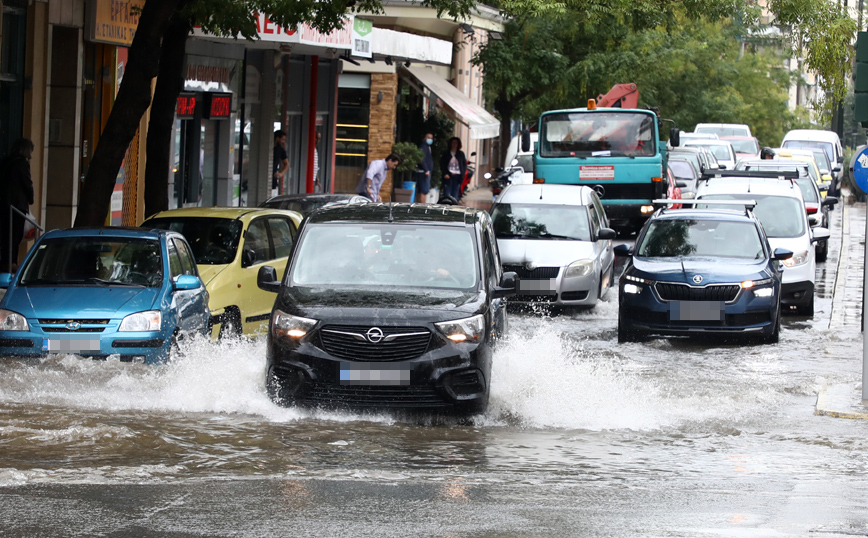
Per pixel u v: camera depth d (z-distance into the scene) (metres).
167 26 35.81
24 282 27.75
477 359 22.81
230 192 66.62
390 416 23.16
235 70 66.31
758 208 47.69
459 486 17.75
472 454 20.44
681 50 107.38
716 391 27.86
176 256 29.45
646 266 37.09
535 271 43.62
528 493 17.42
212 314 31.17
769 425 24.39
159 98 39.91
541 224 46.12
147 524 14.80
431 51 77.75
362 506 16.16
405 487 17.52
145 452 19.42
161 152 40.12
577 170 68.25
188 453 19.45
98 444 19.83
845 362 33.25
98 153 35.59
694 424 24.23
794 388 28.64
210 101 62.44
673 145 71.50
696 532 15.13
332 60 83.06
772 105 165.75
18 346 26.08
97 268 28.17
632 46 102.56
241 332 32.88
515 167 86.25
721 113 133.50
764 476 19.44
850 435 23.48
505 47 100.06
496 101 109.00
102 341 26.17
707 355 34.38
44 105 44.34
